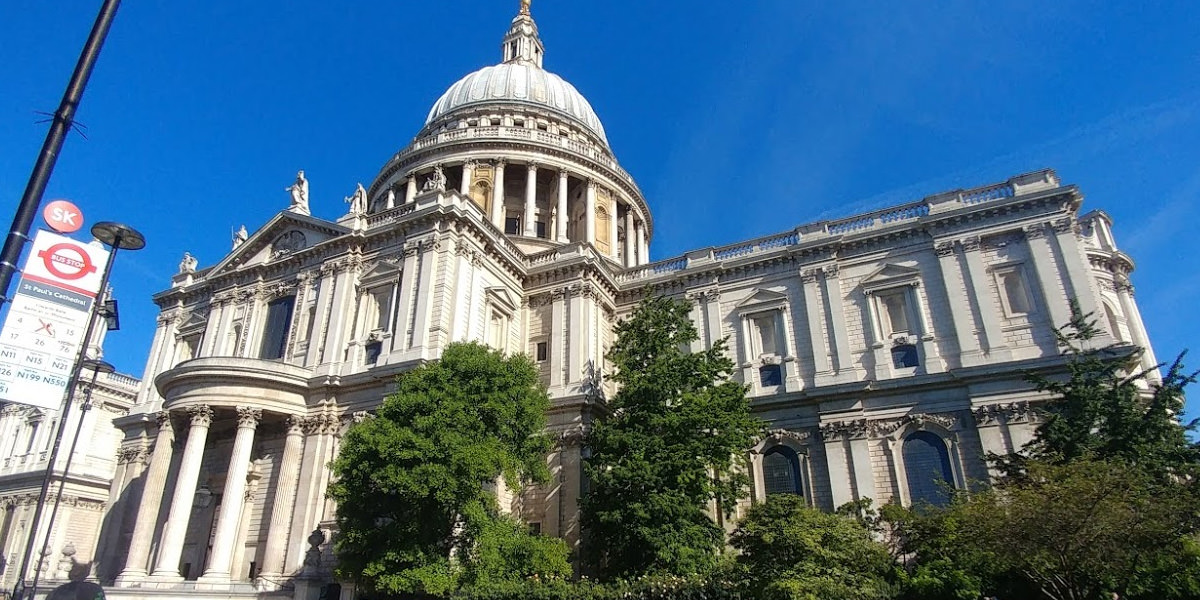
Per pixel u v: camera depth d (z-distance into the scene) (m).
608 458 33.34
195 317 51.34
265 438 40.31
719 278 47.16
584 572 36.66
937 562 25.52
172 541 33.78
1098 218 49.16
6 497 63.47
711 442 32.53
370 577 28.20
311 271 45.47
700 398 33.25
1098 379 30.52
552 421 41.47
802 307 43.78
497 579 28.64
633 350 36.47
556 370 43.62
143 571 34.75
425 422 28.34
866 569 25.47
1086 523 21.66
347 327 41.75
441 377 30.64
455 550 30.52
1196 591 22.38
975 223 40.91
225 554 33.97
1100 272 46.28
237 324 47.62
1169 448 27.38
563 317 45.50
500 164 64.50
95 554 45.31
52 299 13.93
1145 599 23.31
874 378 39.81
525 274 47.59
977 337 38.56
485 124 71.31
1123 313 45.97
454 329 39.03
